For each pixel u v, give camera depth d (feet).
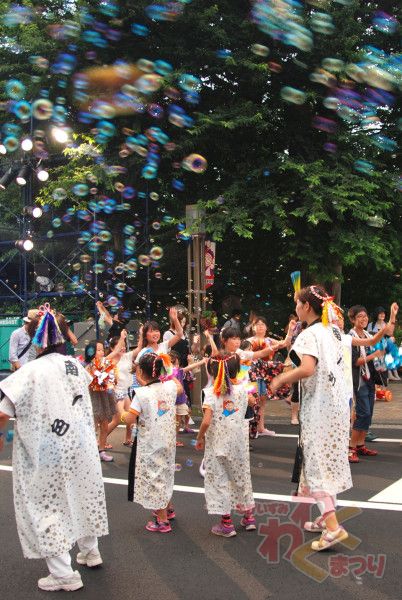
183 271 52.54
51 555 10.64
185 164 34.76
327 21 33.17
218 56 36.19
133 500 14.21
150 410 14.05
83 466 11.30
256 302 48.34
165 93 35.68
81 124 42.22
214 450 13.74
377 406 31.48
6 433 26.16
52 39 38.37
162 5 34.94
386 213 37.70
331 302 12.66
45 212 50.31
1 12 37.60
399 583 10.95
